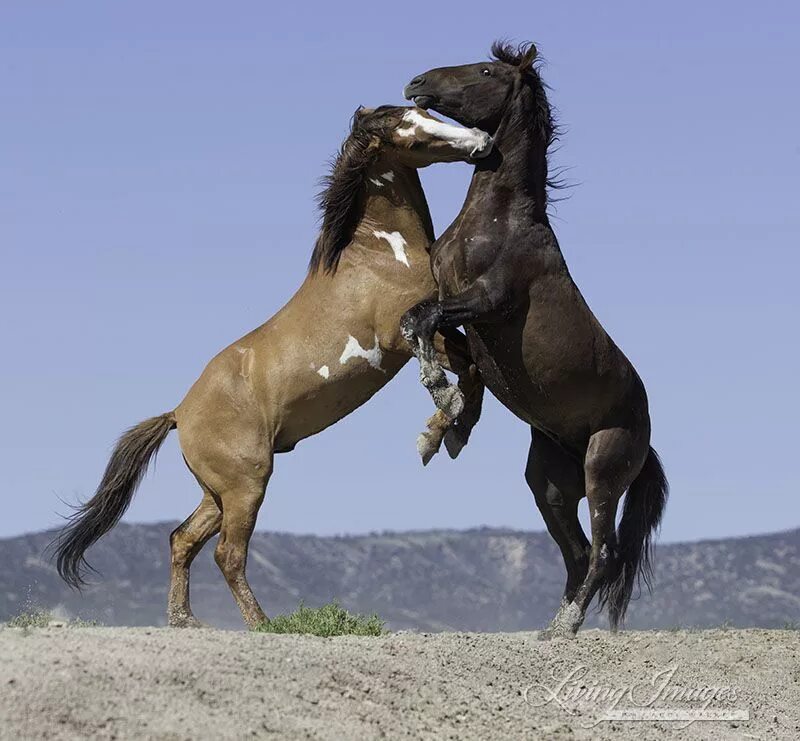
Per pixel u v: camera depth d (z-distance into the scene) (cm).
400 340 1469
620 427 1435
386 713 1041
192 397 1523
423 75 1422
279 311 1534
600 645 1434
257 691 1006
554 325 1378
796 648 1611
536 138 1398
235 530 1490
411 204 1494
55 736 854
